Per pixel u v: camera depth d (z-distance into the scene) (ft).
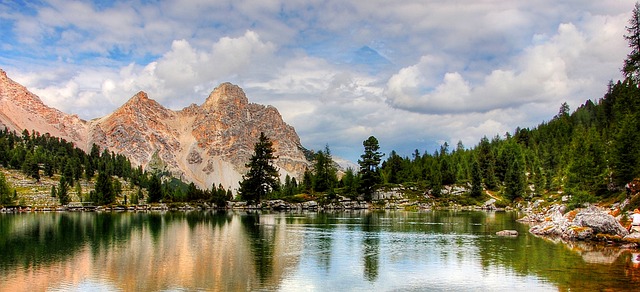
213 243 204.23
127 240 214.48
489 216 415.64
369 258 162.50
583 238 209.87
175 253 172.96
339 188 640.99
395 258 162.81
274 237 229.04
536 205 502.38
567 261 153.07
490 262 152.97
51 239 219.00
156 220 363.56
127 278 127.85
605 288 114.62
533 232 249.34
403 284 122.83
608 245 193.16
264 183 582.35
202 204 612.70
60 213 525.75
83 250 180.14
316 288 118.21
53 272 135.64
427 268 144.05
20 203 643.04
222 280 126.11
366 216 415.85
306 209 552.00
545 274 132.67
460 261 155.43
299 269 142.31
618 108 498.28
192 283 122.42
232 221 347.77
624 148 311.88
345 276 132.26
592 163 344.28
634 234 192.24
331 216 412.77
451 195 625.41
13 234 243.60
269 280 126.72
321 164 643.04
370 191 595.88
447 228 280.72
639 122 318.65
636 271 135.33
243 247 190.60
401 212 497.05
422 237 229.04
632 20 334.24
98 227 290.76
